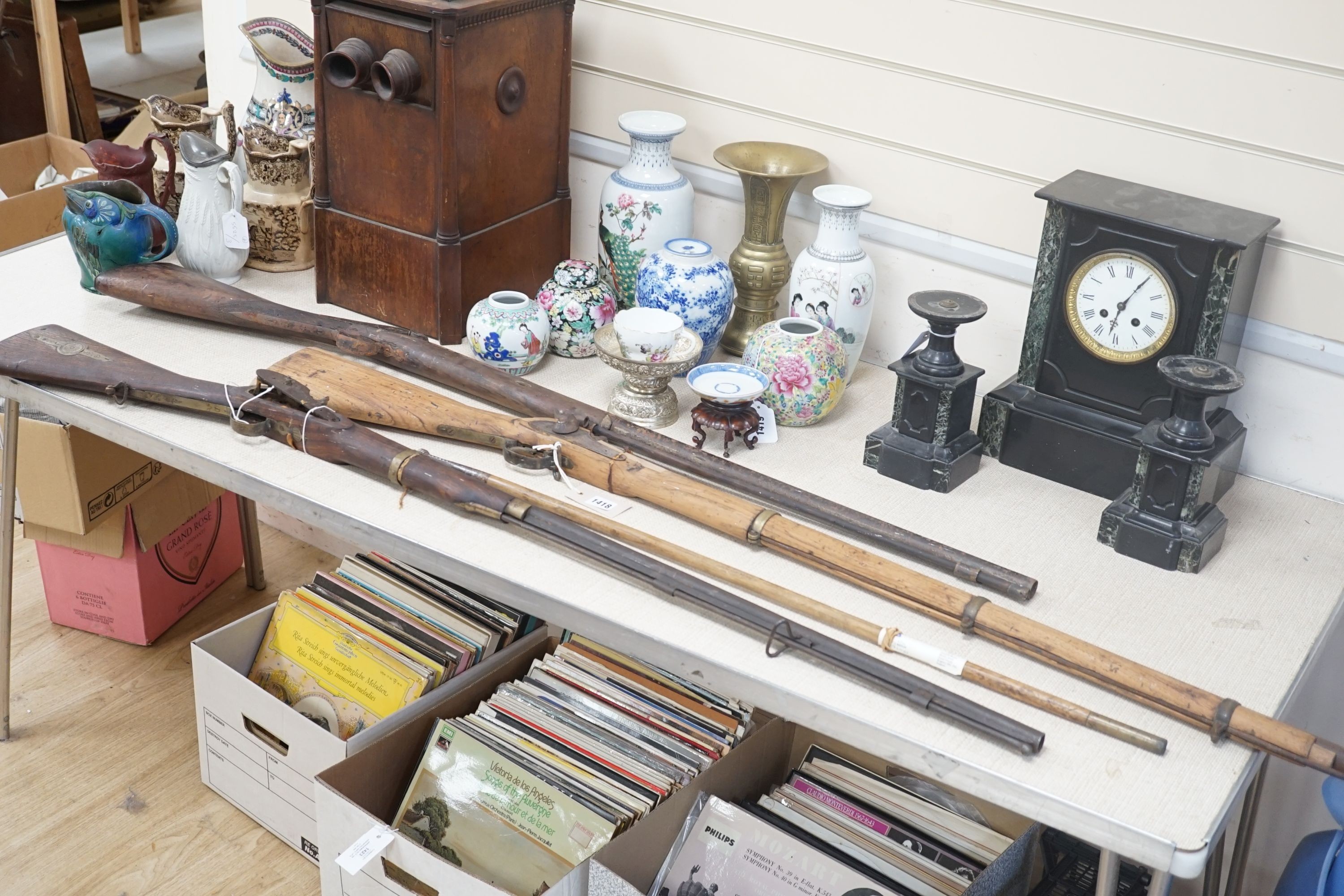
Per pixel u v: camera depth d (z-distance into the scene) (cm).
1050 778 126
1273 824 202
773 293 202
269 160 214
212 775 215
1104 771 127
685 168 216
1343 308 166
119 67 519
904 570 150
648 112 205
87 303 210
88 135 410
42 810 213
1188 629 147
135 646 253
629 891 150
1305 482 177
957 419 171
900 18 185
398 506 164
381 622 200
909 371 169
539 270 216
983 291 194
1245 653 143
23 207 284
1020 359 189
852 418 190
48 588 252
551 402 181
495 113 195
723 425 174
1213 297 157
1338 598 154
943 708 132
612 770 175
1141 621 148
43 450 223
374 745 179
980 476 176
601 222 206
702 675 142
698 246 194
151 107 224
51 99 356
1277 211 166
